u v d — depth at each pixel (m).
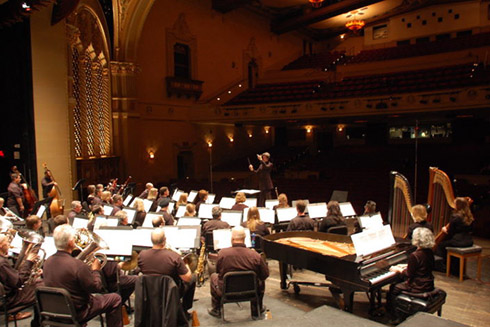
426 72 22.11
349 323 3.83
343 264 4.75
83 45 14.84
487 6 27.27
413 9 28.81
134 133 18.23
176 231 5.55
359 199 15.46
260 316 4.77
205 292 6.20
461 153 21.77
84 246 4.33
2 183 11.26
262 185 10.87
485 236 9.70
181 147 21.55
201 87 22.19
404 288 4.68
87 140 15.34
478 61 21.97
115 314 4.21
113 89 17.36
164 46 20.06
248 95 24.27
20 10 9.70
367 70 24.56
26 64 11.02
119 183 17.61
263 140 29.00
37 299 3.80
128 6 16.59
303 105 20.12
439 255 7.08
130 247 4.91
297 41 32.94
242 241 4.78
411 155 22.59
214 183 19.08
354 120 25.48
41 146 11.35
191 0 21.50
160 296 4.02
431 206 7.25
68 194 12.21
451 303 5.71
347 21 30.69
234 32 25.23
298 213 7.00
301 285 6.54
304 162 23.69
